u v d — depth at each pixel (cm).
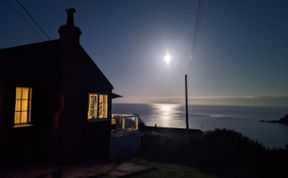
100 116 1100
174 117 13288
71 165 800
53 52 888
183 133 2445
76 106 855
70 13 920
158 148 1433
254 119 13788
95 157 1009
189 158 1265
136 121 1448
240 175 969
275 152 1294
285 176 919
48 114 840
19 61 755
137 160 1173
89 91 992
